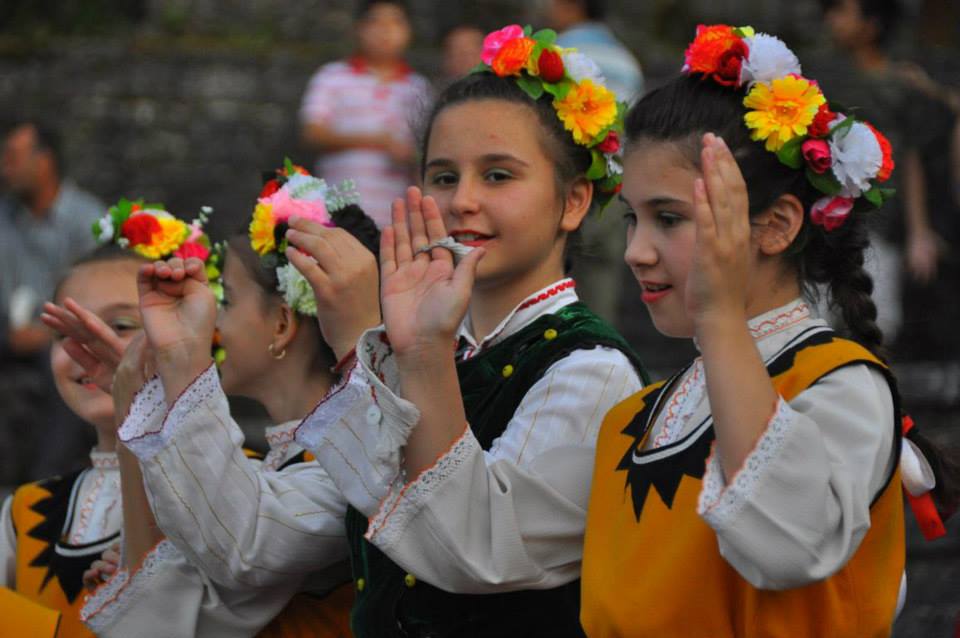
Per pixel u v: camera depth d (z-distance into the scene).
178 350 7.50
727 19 26.19
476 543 6.62
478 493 6.64
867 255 7.38
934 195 19.83
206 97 22.66
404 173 19.52
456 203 7.60
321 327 7.38
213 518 7.43
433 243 6.86
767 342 6.41
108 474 9.23
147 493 7.55
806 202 6.51
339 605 8.20
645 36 25.86
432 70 22.16
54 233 18.88
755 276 6.48
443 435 6.62
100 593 7.89
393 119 19.41
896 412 6.12
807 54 24.31
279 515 7.60
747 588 5.96
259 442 17.44
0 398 18.55
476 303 7.94
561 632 6.91
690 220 6.41
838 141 6.46
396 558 6.61
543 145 7.73
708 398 6.18
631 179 6.59
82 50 22.83
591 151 7.92
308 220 7.45
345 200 8.83
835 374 6.05
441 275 6.75
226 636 7.83
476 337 7.93
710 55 6.56
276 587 7.84
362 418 6.81
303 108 21.08
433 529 6.56
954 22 27.27
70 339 8.46
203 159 22.42
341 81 19.48
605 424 6.89
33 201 18.80
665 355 20.45
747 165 6.41
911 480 6.99
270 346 8.63
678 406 6.53
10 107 22.44
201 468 7.41
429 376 6.61
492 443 7.35
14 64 22.77
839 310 6.92
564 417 7.10
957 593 14.34
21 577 9.04
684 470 6.21
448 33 21.92
